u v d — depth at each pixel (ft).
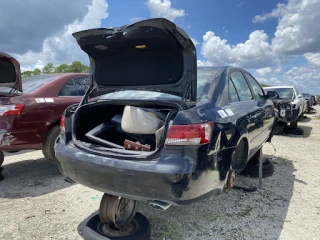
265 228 9.47
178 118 7.25
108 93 9.85
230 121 8.91
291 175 15.03
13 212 10.62
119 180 7.36
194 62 7.87
